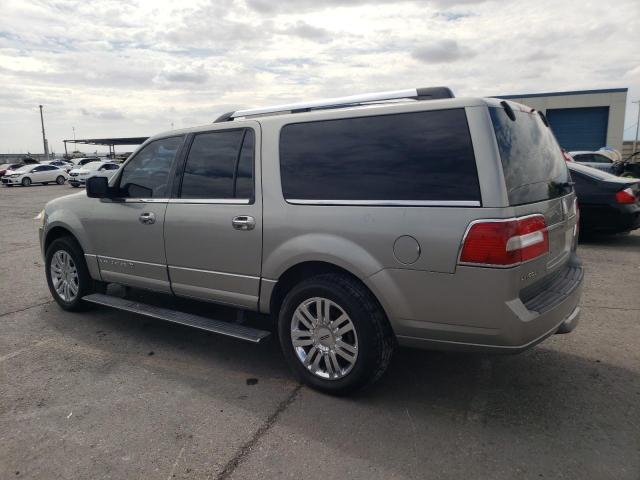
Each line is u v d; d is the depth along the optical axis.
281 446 2.79
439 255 2.82
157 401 3.32
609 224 7.93
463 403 3.25
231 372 3.76
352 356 3.19
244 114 4.09
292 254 3.35
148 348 4.23
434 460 2.64
